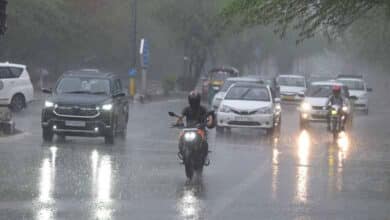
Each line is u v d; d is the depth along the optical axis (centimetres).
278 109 6888
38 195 3042
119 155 4544
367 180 3706
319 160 4594
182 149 3606
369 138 6450
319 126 7856
